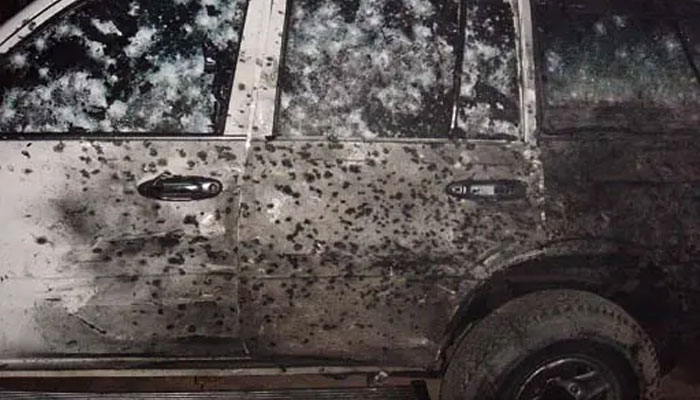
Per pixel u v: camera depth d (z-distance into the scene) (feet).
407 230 8.94
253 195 8.72
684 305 9.82
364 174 8.86
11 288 8.70
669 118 9.46
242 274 8.85
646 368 9.67
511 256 9.12
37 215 8.58
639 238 9.34
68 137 8.56
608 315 9.41
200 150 8.65
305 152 8.78
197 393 10.48
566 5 9.38
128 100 8.64
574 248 9.21
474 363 9.39
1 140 8.50
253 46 8.75
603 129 9.27
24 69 8.59
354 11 8.96
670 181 9.37
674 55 9.56
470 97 9.04
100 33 8.66
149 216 8.65
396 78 8.96
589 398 9.57
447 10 9.10
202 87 8.70
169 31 8.71
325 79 8.86
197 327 9.01
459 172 8.97
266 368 9.43
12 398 10.25
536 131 9.12
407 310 9.19
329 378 12.26
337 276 8.96
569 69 9.27
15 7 11.25
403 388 10.82
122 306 8.83
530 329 9.26
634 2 9.57
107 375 9.27
